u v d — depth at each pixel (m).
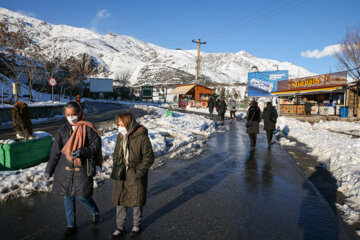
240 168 6.16
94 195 4.31
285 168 6.20
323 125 16.14
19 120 5.74
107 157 6.27
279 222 3.43
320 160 7.08
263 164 6.56
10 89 30.00
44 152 5.84
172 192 4.53
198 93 36.75
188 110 34.69
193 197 4.30
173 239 2.97
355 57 24.89
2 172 4.84
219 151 8.10
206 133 11.39
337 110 20.34
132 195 2.91
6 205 3.85
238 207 3.90
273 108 8.97
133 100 69.94
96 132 3.01
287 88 26.89
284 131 14.02
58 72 43.75
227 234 3.10
